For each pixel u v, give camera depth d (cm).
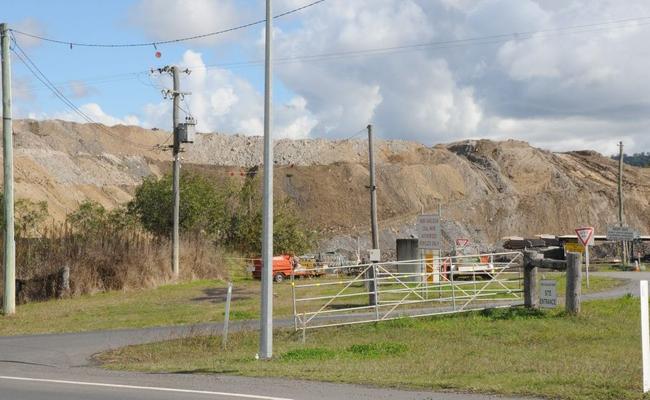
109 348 1911
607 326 1911
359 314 2345
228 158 12912
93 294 3425
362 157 13000
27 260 3362
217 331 2125
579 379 1139
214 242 5319
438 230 3011
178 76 3966
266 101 1623
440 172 11750
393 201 10988
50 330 2341
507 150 13362
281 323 2300
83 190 10181
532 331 1870
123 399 1095
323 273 5053
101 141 12400
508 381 1155
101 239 3706
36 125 11956
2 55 2811
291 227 6188
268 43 1627
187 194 5362
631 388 1054
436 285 2356
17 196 8462
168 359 1708
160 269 3850
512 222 10594
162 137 13850
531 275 2202
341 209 10625
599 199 11362
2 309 2852
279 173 11100
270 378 1275
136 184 11238
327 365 1431
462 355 1532
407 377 1231
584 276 3991
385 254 6688
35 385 1265
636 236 5350
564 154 14588
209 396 1099
